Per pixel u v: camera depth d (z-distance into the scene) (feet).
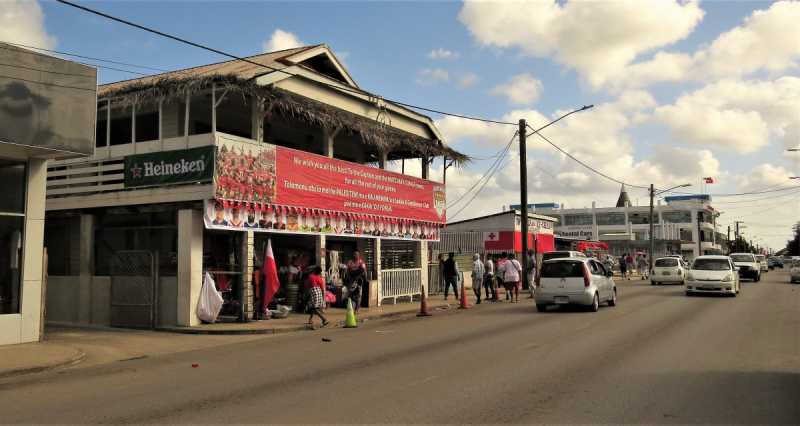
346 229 64.85
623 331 41.98
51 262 58.49
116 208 53.83
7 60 37.76
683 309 58.29
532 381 25.57
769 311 55.67
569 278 57.57
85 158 55.62
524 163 92.89
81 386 27.20
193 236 49.11
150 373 30.12
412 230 77.97
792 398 22.48
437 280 86.94
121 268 51.44
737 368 28.27
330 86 64.18
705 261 79.51
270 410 21.29
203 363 32.71
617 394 23.12
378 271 69.56
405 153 83.92
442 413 20.45
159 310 50.57
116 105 53.93
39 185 42.73
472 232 124.06
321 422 19.53
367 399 22.67
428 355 32.83
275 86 55.93
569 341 37.42
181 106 57.21
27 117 38.55
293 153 57.82
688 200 326.44
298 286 60.29
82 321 54.13
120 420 20.47
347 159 81.35
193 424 19.69
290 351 36.32
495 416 20.08
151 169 51.60
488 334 41.65
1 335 39.91
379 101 72.08
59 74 40.63
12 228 41.39
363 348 36.52
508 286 74.74
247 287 51.72
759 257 199.21
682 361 30.14
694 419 19.69
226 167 49.52
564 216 319.68
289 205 56.80
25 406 23.13
